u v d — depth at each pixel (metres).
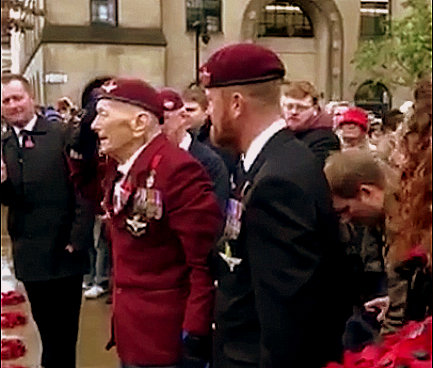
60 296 3.41
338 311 1.83
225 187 2.17
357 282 1.95
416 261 1.73
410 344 1.65
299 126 2.69
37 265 3.34
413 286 1.79
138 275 2.28
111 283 2.56
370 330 1.93
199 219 2.15
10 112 3.13
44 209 3.25
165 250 2.23
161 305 2.24
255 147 1.81
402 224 1.73
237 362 1.78
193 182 2.17
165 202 2.18
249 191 1.72
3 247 3.32
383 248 2.01
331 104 3.79
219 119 1.86
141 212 2.21
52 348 3.37
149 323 2.25
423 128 1.63
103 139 2.25
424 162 1.62
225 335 1.83
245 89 1.82
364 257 1.97
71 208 3.26
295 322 1.65
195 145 2.51
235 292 1.79
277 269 1.65
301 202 1.66
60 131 3.18
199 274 2.14
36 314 3.39
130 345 2.29
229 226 1.80
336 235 1.75
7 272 3.37
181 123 2.70
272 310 1.66
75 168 3.10
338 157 2.08
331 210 1.73
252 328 1.78
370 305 1.97
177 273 2.25
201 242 2.13
